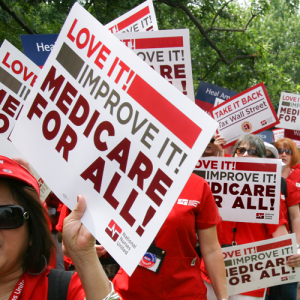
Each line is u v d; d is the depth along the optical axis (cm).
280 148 477
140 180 138
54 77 157
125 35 304
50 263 147
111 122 145
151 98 141
